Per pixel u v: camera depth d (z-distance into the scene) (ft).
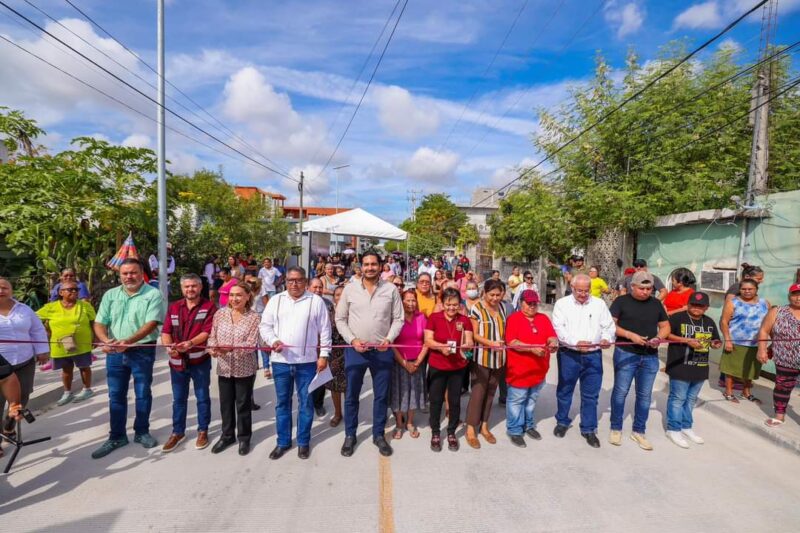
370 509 11.28
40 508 11.13
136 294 14.55
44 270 28.50
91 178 29.86
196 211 55.06
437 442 14.71
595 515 11.17
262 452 14.40
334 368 16.53
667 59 39.63
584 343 14.90
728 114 37.42
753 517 11.23
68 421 16.74
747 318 18.86
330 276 28.76
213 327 14.44
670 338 15.15
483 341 14.92
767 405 18.72
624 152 40.24
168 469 13.19
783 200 22.63
